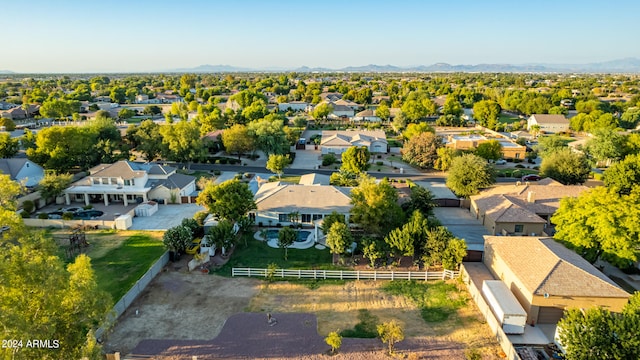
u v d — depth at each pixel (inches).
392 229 1622.8
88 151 2783.0
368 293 1358.3
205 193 1807.3
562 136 4392.2
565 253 1326.3
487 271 1475.1
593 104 5575.8
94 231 1887.3
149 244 1736.0
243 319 1196.5
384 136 3848.4
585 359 871.1
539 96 6107.3
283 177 2815.0
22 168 2389.3
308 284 1417.3
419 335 1119.0
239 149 3201.3
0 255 722.2
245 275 1473.9
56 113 5182.1
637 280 1398.9
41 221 1920.5
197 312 1232.8
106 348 1056.8
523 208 1804.9
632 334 858.8
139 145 3107.8
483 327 1157.1
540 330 1131.9
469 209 2167.8
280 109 6417.3
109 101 7706.7
